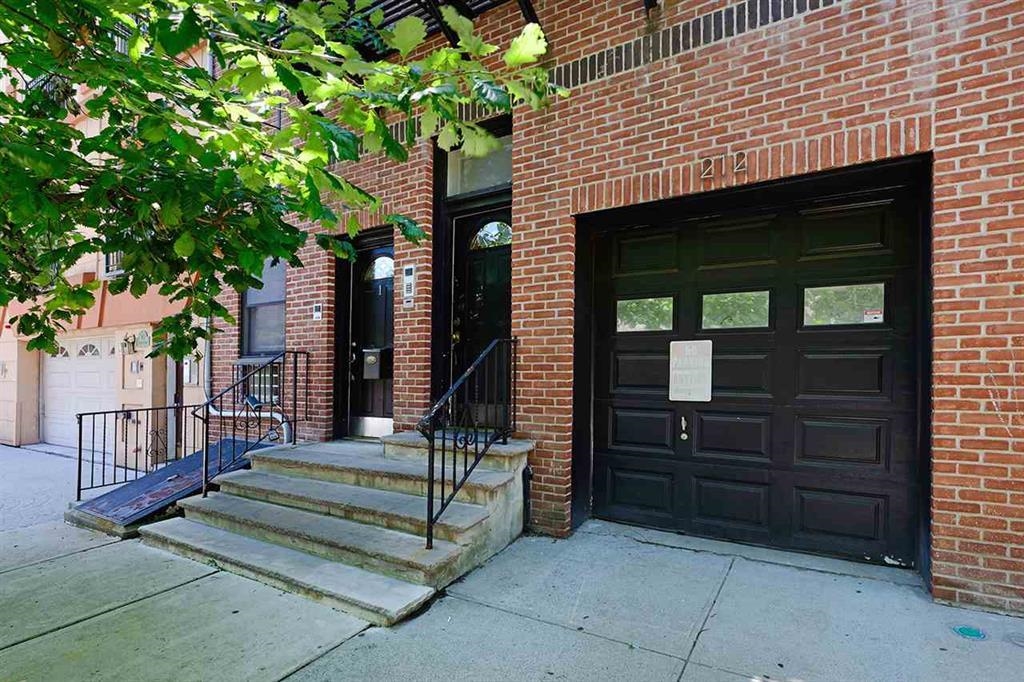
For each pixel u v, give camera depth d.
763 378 3.97
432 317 5.27
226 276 3.57
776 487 3.90
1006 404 2.91
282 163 2.54
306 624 2.94
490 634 2.81
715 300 4.16
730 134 3.71
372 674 2.48
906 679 2.37
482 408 5.09
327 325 5.88
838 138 3.36
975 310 2.98
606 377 4.56
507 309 5.05
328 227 3.18
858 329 3.68
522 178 4.55
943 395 3.05
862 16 3.33
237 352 6.75
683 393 4.24
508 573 3.52
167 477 5.38
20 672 2.52
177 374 8.18
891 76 3.24
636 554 3.82
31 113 3.10
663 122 3.96
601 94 4.22
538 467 4.32
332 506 4.07
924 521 3.31
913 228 3.54
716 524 4.10
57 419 10.60
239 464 5.19
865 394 3.65
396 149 2.57
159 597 3.28
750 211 4.06
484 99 2.38
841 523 3.70
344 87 2.42
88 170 2.78
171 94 2.70
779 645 2.65
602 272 4.61
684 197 3.90
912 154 3.17
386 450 4.87
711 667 2.48
